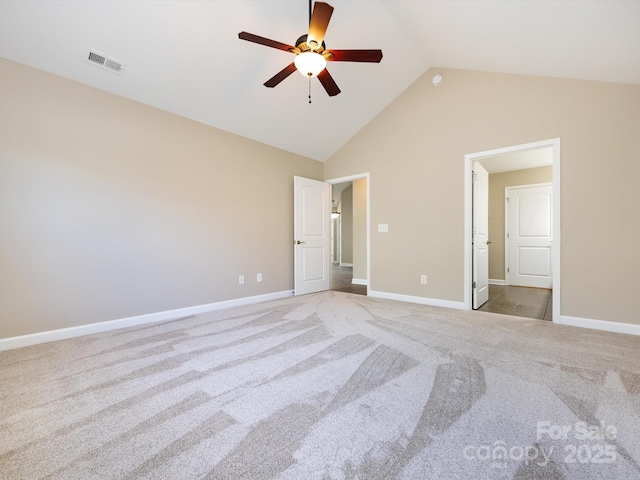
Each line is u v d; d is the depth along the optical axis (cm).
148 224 305
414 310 351
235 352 221
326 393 162
